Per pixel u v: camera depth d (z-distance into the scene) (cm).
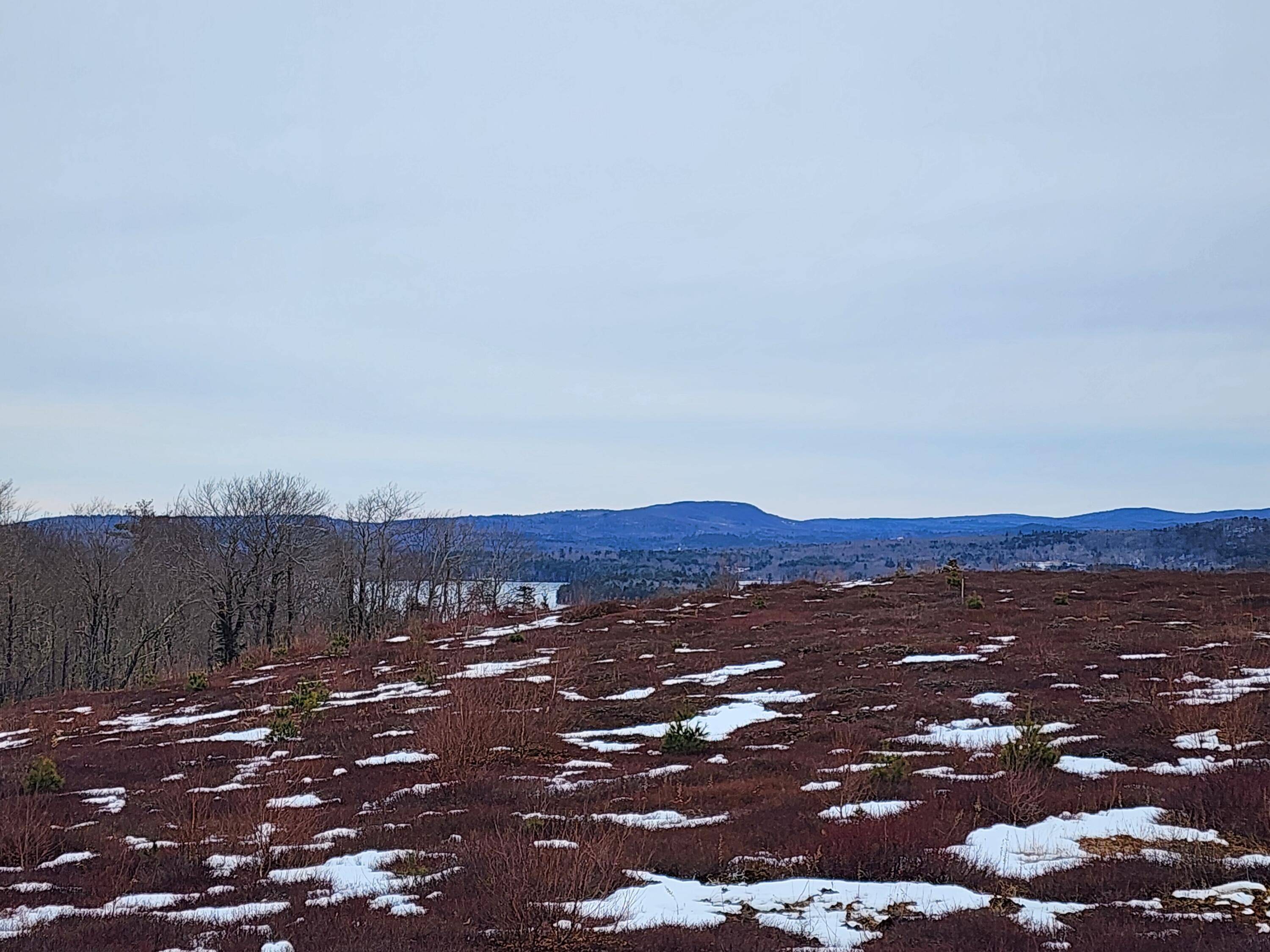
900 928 850
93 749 2356
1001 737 1689
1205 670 2130
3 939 902
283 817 1370
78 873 1188
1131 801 1213
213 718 2762
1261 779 1205
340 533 7050
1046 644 2641
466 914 927
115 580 6212
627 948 818
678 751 1827
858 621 3419
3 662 5628
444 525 7381
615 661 3003
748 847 1130
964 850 1070
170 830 1386
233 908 999
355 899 1001
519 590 6506
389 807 1502
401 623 6325
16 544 5812
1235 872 936
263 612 7000
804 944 821
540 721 2125
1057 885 938
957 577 4300
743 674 2641
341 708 2655
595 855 1062
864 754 1642
